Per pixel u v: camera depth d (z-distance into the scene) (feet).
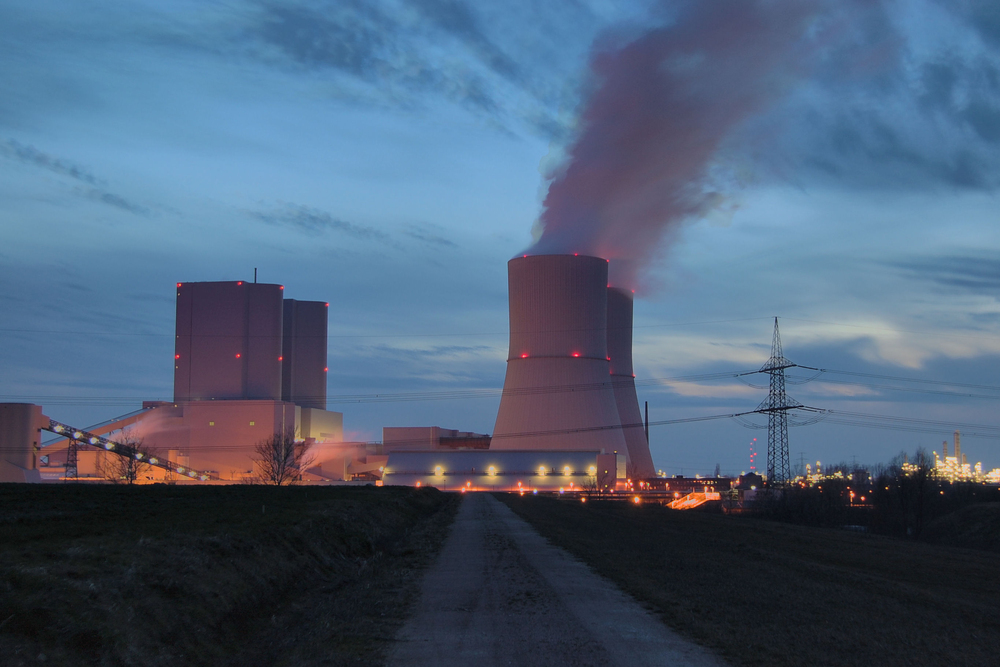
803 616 56.54
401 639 49.08
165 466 384.06
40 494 135.23
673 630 51.57
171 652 45.09
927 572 91.97
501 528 136.87
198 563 60.49
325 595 71.20
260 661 48.32
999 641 51.75
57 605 41.73
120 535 69.82
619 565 83.15
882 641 49.62
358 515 129.08
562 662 43.55
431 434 520.42
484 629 51.85
